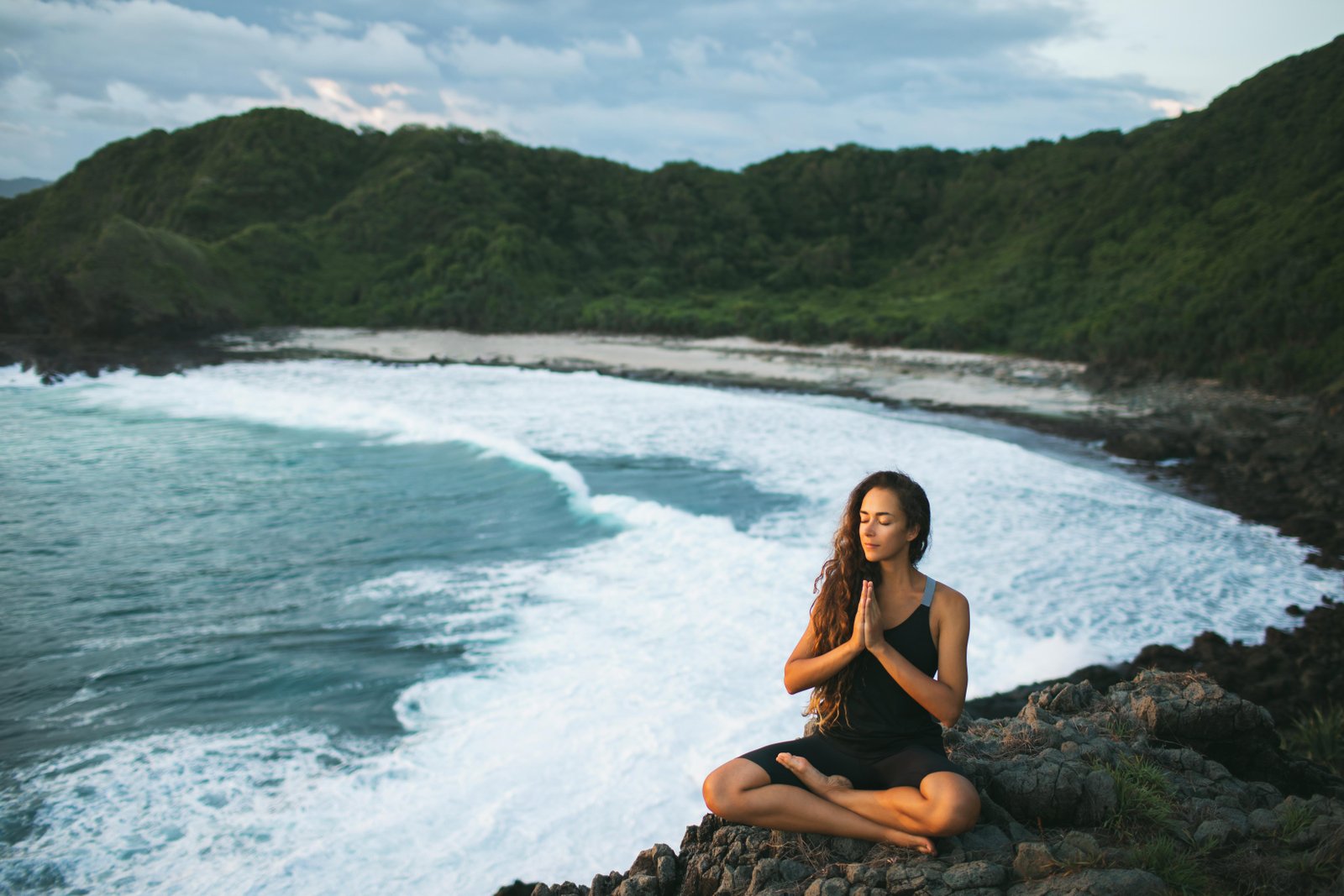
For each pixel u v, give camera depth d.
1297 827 3.13
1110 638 9.91
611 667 8.46
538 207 76.12
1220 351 33.91
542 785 6.50
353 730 7.35
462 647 8.99
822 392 34.19
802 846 3.19
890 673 3.02
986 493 16.58
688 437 22.73
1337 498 16.52
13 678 8.37
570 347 51.00
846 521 3.17
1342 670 9.04
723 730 7.24
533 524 13.84
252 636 9.36
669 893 3.47
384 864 5.64
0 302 48.62
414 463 19.31
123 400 30.23
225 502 15.65
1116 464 21.55
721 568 11.41
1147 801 3.27
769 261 73.44
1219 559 13.05
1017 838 3.17
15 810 6.21
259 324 58.69
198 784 6.54
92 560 12.13
